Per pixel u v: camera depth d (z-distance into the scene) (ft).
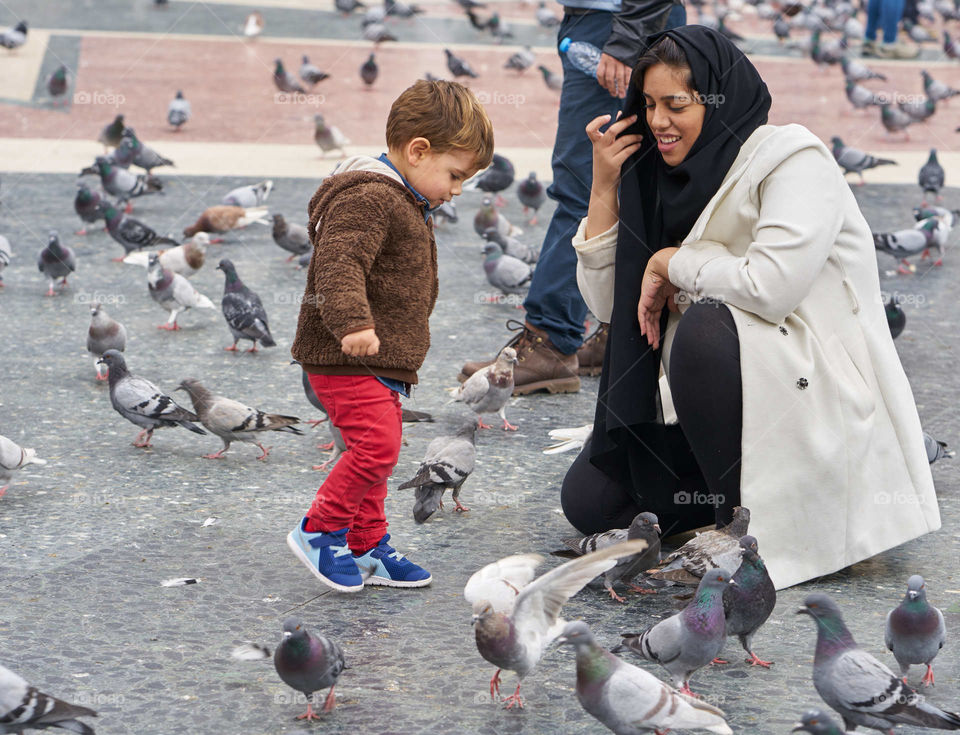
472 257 33.60
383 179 12.78
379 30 75.51
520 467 18.20
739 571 11.64
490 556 14.79
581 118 20.51
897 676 11.12
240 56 72.18
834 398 13.34
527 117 56.18
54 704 9.94
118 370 18.84
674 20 19.81
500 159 39.34
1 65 64.69
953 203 40.11
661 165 14.25
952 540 15.30
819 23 87.81
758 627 11.84
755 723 10.71
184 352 24.36
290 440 19.72
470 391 19.57
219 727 10.57
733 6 95.50
